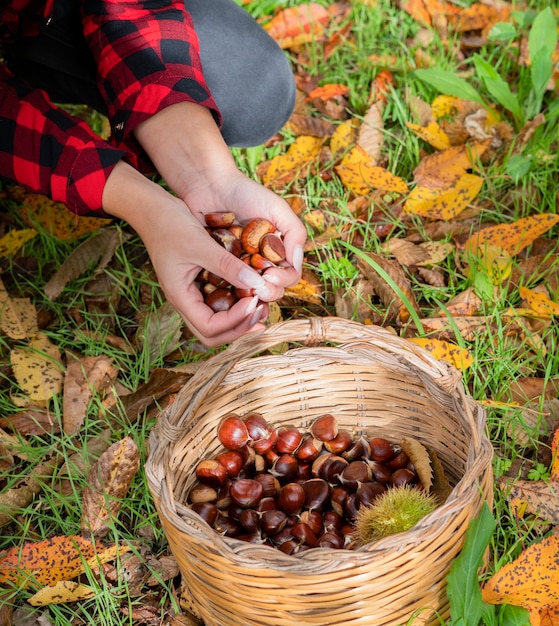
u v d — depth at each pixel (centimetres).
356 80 156
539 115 141
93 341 122
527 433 106
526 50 154
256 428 102
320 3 169
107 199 104
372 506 95
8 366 122
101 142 105
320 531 99
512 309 118
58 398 117
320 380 105
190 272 98
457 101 145
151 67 109
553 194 133
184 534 84
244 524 99
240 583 82
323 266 126
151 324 121
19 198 140
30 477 107
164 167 111
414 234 131
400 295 112
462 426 93
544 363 115
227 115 127
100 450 110
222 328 97
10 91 108
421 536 81
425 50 160
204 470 100
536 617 87
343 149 142
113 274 130
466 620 84
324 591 81
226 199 108
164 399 116
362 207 135
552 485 100
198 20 127
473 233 130
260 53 127
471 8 165
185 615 96
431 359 95
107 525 101
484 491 89
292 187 140
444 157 136
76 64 121
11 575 97
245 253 103
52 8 115
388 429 106
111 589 96
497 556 96
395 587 83
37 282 131
